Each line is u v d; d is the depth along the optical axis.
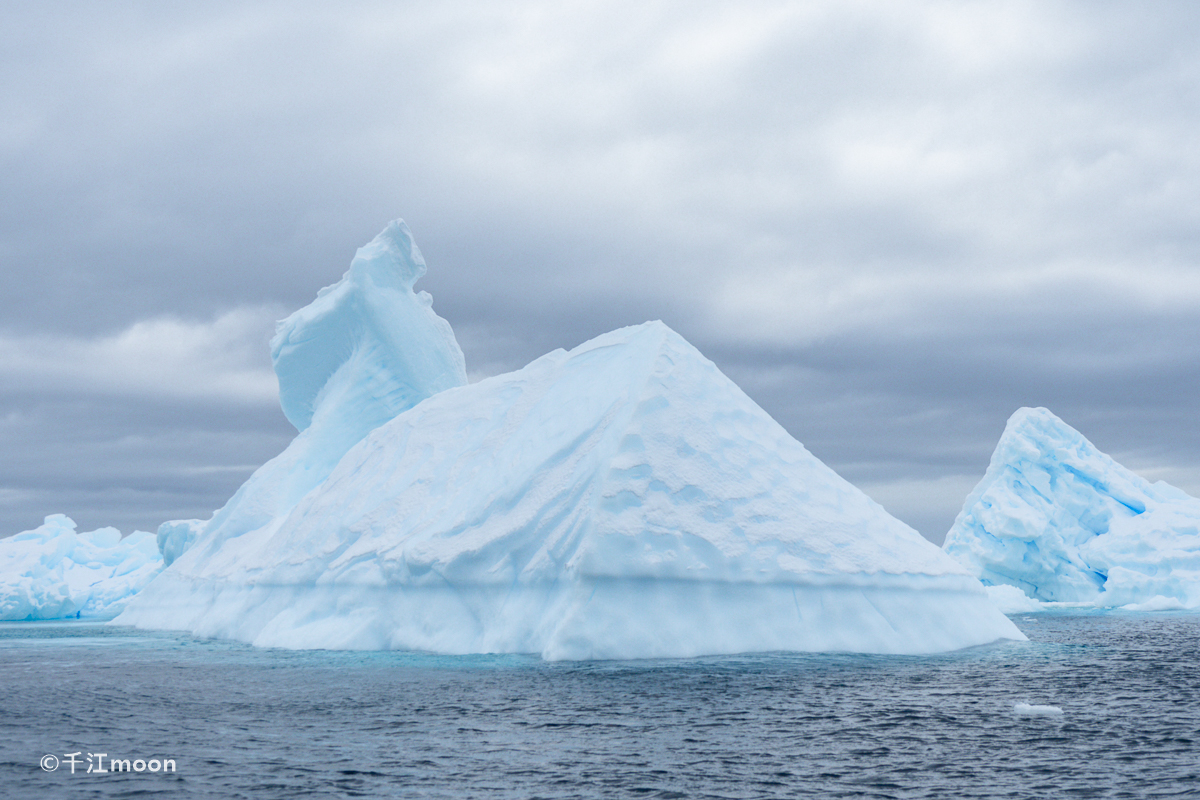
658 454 17.58
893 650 16.78
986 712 11.15
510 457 20.45
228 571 28.36
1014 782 7.98
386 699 12.29
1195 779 8.09
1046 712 11.04
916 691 12.65
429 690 12.97
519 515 18.47
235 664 17.30
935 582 18.59
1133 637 23.69
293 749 9.38
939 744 9.42
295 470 32.22
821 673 14.16
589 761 8.70
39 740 10.12
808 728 10.16
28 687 14.59
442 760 8.80
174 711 11.92
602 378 20.62
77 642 25.03
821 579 17.05
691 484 17.41
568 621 15.76
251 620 23.41
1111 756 8.95
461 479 21.14
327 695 12.80
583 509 17.36
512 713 11.09
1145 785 7.90
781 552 17.19
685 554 16.50
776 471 18.70
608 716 10.84
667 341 19.95
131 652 20.97
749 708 11.31
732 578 16.61
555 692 12.52
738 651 16.08
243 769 8.57
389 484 22.67
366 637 19.02
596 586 16.03
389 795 7.61
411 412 25.14
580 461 18.61
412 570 19.08
